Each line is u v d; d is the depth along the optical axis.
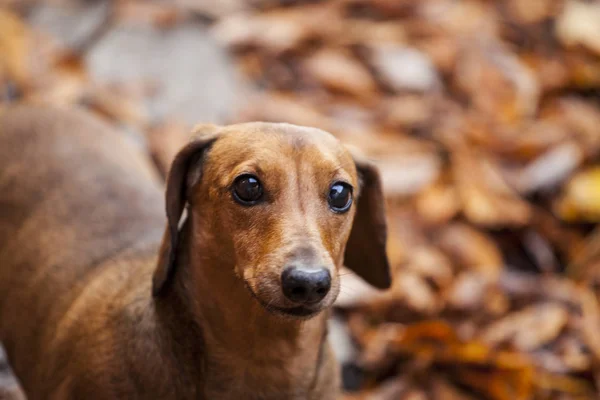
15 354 3.59
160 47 6.51
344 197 2.96
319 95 6.38
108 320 3.19
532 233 5.61
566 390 4.66
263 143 2.91
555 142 6.07
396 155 5.87
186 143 3.05
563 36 7.04
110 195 3.78
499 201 5.67
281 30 6.69
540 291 5.10
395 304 4.91
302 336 3.10
